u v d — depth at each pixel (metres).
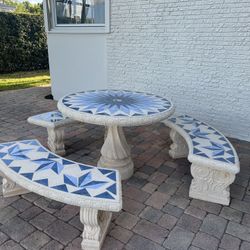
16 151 2.27
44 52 10.55
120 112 2.42
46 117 3.26
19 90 6.83
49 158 2.17
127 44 4.53
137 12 4.23
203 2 3.61
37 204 2.34
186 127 2.98
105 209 1.66
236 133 3.91
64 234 2.01
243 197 2.51
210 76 3.88
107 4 4.44
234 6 3.40
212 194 2.41
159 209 2.32
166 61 4.22
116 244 1.93
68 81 5.61
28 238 1.96
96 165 3.04
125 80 4.80
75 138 3.79
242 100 3.71
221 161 2.25
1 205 2.31
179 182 2.74
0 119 4.54
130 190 2.59
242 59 3.55
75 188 1.77
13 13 9.13
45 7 5.25
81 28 5.07
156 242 1.95
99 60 4.99
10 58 9.48
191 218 2.21
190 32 3.84
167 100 2.94
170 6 3.89
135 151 3.43
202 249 1.90
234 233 2.05
